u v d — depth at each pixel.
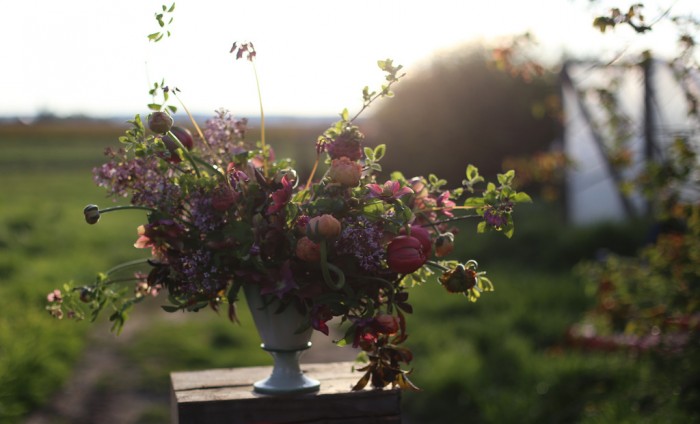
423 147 17.88
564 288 7.61
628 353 4.67
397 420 1.86
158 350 6.37
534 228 11.22
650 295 3.94
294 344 1.87
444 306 7.40
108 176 1.73
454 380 5.01
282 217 1.67
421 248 1.69
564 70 11.40
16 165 34.00
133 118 1.73
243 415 1.80
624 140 4.58
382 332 1.66
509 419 4.44
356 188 1.72
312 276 1.70
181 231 1.71
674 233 3.84
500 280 8.57
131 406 5.08
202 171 1.84
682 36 3.01
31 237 11.73
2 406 4.74
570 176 11.63
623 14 2.64
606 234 9.71
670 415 3.75
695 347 3.93
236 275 1.74
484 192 1.84
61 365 5.75
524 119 17.36
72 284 1.91
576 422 4.27
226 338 6.72
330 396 1.84
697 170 3.61
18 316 6.51
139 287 1.97
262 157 1.89
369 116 18.47
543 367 4.97
